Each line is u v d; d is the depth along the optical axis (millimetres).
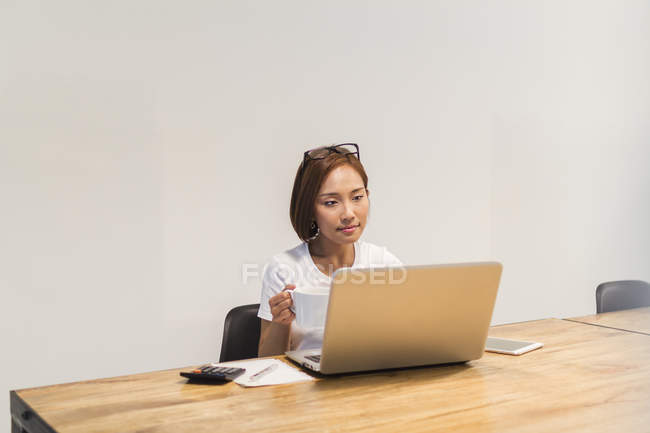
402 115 3113
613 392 1193
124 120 2484
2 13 2264
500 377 1297
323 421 1027
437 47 3197
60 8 2355
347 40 2939
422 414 1062
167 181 2574
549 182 3652
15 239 2314
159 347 2588
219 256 2701
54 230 2375
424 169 3195
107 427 998
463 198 3336
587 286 3850
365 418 1042
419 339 1295
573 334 1739
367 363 1284
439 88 3219
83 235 2428
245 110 2721
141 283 2541
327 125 2912
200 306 2670
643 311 2137
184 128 2602
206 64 2631
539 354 1501
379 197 3062
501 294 3514
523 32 3488
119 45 2463
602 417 1053
